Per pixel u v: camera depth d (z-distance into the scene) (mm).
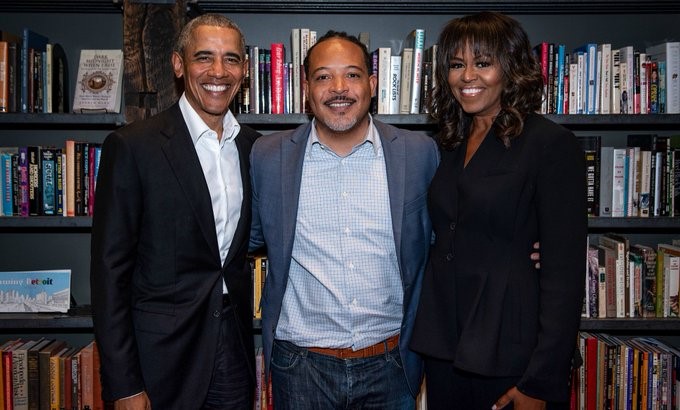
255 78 2012
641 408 2033
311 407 1536
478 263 1344
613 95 1972
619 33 2254
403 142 1553
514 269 1319
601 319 1989
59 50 2096
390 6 2018
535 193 1299
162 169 1414
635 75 1971
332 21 2270
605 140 2289
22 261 2322
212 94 1456
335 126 1458
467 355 1306
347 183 1520
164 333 1433
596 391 2039
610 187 2000
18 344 2121
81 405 2039
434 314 1446
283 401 1569
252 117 1953
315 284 1519
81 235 2324
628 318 1994
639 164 1996
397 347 1577
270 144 1581
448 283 1406
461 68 1406
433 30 2262
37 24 2234
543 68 1970
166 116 1493
